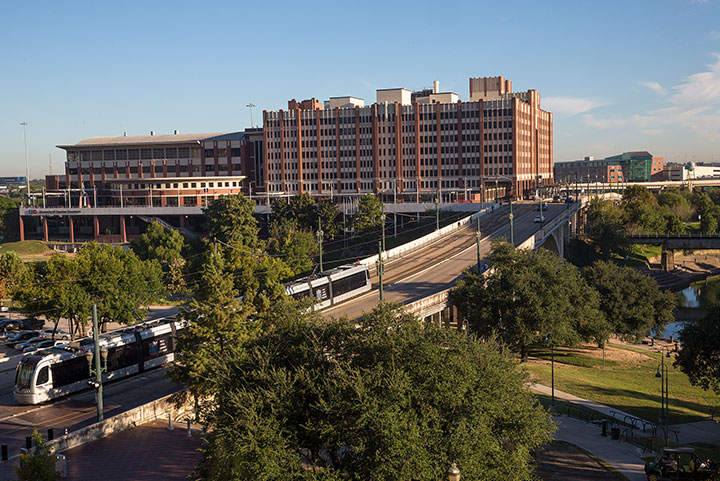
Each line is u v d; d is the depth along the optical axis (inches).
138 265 3523.6
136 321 3041.3
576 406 2276.1
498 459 1191.6
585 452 1770.4
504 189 7854.3
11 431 1722.4
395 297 3134.8
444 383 1221.7
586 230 7185.0
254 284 3624.5
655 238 6446.9
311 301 1941.4
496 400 1262.3
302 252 5088.6
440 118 7844.5
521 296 2827.3
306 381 1289.4
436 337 1366.9
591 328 3073.3
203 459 1369.3
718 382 2164.1
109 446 1624.0
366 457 1128.8
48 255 7249.0
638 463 1685.5
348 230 6560.0
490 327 2839.6
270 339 1513.3
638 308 3351.4
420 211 6948.8
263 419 1202.6
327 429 1160.8
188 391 1921.8
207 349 1796.3
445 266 3909.9
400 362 1284.4
